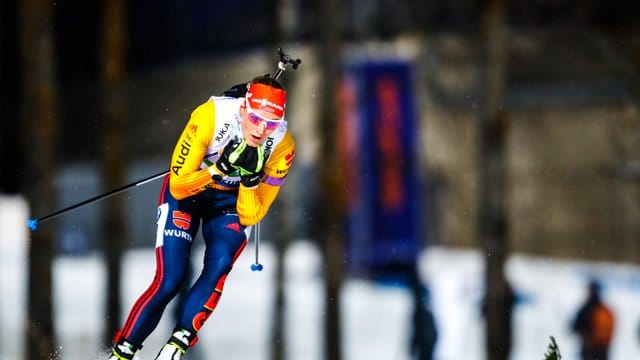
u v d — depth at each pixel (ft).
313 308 197.98
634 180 250.37
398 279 192.75
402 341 169.27
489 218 148.97
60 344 146.92
